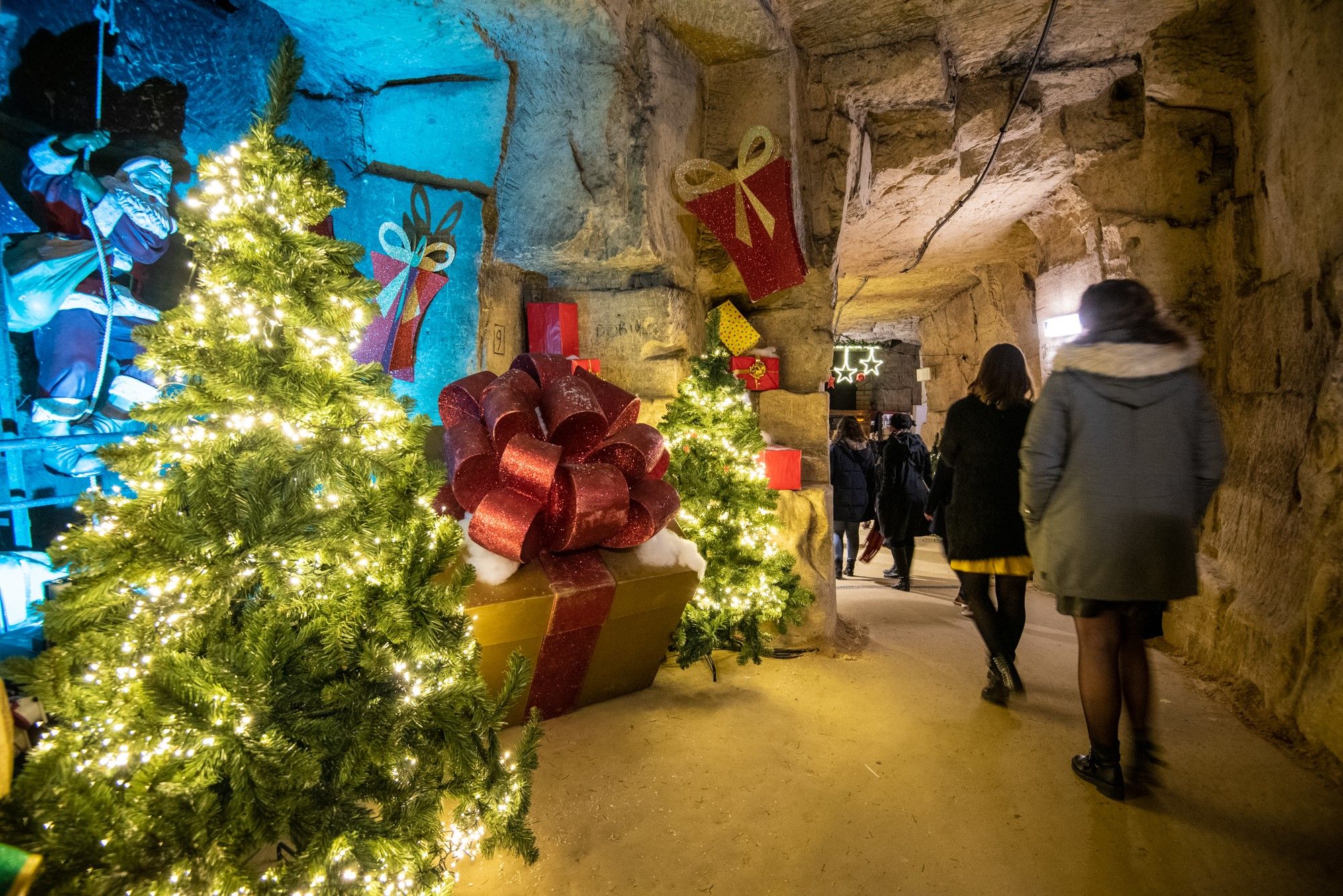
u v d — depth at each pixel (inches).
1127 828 88.3
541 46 135.5
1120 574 86.5
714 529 137.2
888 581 228.2
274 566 62.1
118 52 127.3
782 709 121.7
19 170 116.4
